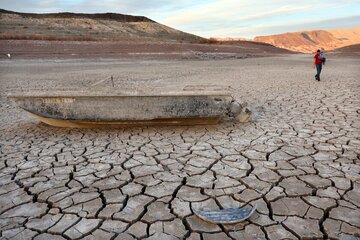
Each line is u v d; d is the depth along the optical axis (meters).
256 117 6.78
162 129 5.92
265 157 4.30
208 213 2.87
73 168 4.12
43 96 5.60
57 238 2.63
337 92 9.80
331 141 4.89
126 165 4.17
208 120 6.02
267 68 22.84
